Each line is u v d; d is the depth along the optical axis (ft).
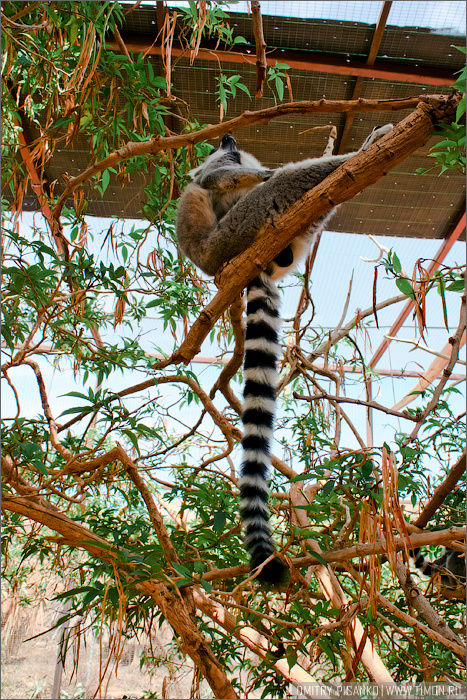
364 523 9.15
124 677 24.61
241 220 13.38
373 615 8.89
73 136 13.50
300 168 12.94
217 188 14.89
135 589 9.68
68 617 10.11
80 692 26.07
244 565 11.50
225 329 18.80
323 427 16.52
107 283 12.34
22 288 11.43
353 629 10.18
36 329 11.80
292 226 10.21
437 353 11.71
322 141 21.24
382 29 16.76
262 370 12.95
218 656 12.35
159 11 16.08
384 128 11.74
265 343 13.26
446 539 10.22
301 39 17.89
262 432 12.07
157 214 14.99
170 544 10.75
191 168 17.95
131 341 13.99
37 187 16.70
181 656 16.85
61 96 13.96
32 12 13.14
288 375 14.71
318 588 14.66
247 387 12.78
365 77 18.76
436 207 22.86
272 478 15.49
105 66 12.53
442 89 19.15
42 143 14.73
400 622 12.03
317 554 9.67
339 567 13.28
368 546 9.91
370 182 9.82
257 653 10.69
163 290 14.12
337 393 14.47
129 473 11.53
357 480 9.61
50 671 26.50
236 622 11.35
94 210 22.72
